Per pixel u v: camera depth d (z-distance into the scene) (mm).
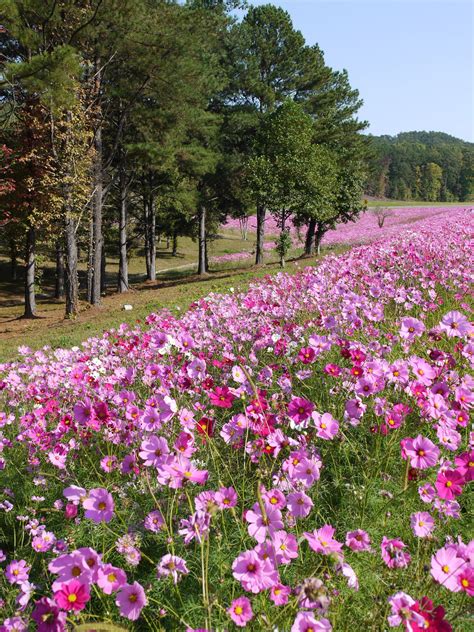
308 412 2979
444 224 20422
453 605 2520
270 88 29359
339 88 33188
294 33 30203
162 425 3451
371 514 3188
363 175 32250
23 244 26453
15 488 4195
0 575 3070
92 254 23000
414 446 2707
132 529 3002
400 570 2428
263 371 4215
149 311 17250
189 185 30000
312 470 2637
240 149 30906
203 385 3885
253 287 9523
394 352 4727
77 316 20156
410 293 6645
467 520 3115
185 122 22406
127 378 4309
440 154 149375
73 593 1849
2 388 5488
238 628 2299
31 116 18047
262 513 2207
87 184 21203
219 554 2803
